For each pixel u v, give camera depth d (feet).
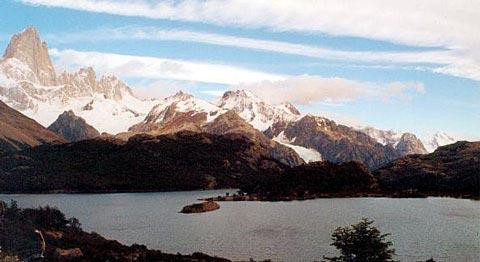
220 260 393.09
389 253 349.82
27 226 433.07
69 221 529.45
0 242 391.24
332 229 594.24
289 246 485.56
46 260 366.84
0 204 500.74
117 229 622.95
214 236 556.51
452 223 641.40
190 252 460.14
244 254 451.12
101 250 397.39
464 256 440.45
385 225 626.23
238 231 592.60
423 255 445.37
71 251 380.58
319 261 413.80
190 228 627.46
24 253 378.73
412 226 615.16
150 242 520.83
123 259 376.48
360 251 314.96
